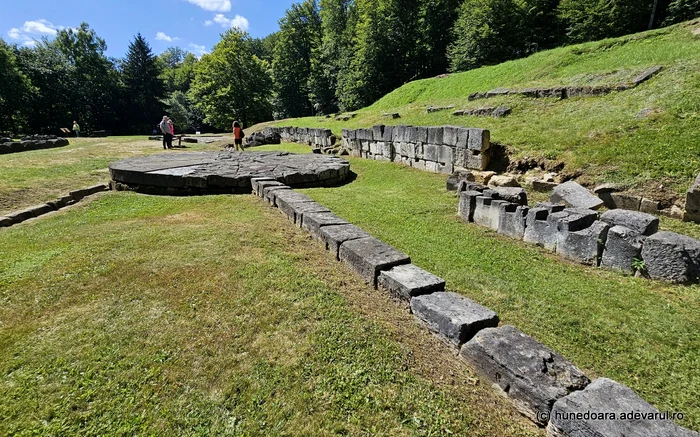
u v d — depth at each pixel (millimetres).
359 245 3816
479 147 7672
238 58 34875
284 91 44906
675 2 18375
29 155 11789
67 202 6859
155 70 42469
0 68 31312
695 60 8008
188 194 7590
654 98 7211
